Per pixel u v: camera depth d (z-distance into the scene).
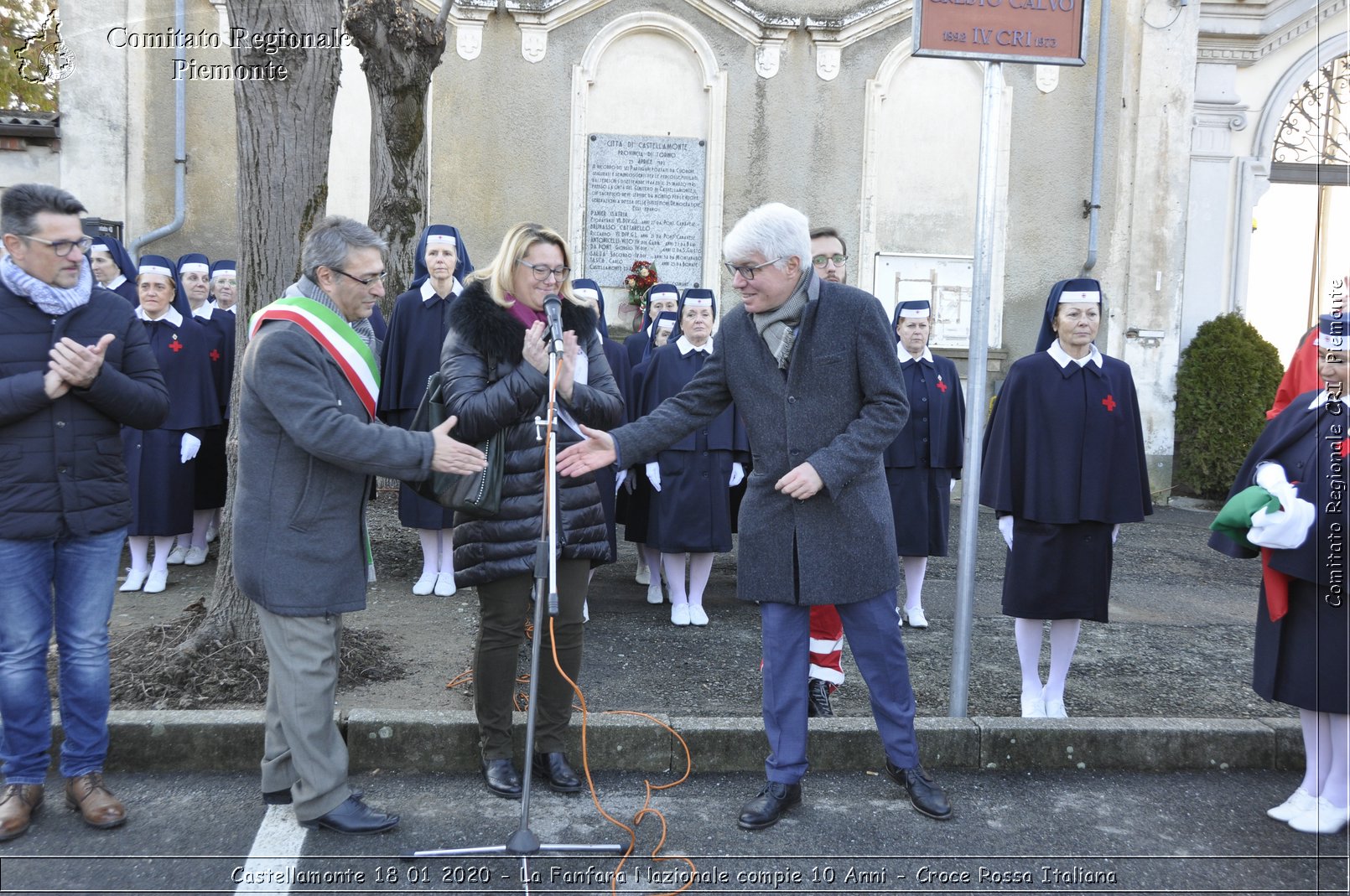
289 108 4.71
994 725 4.22
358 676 4.70
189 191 9.87
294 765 3.44
